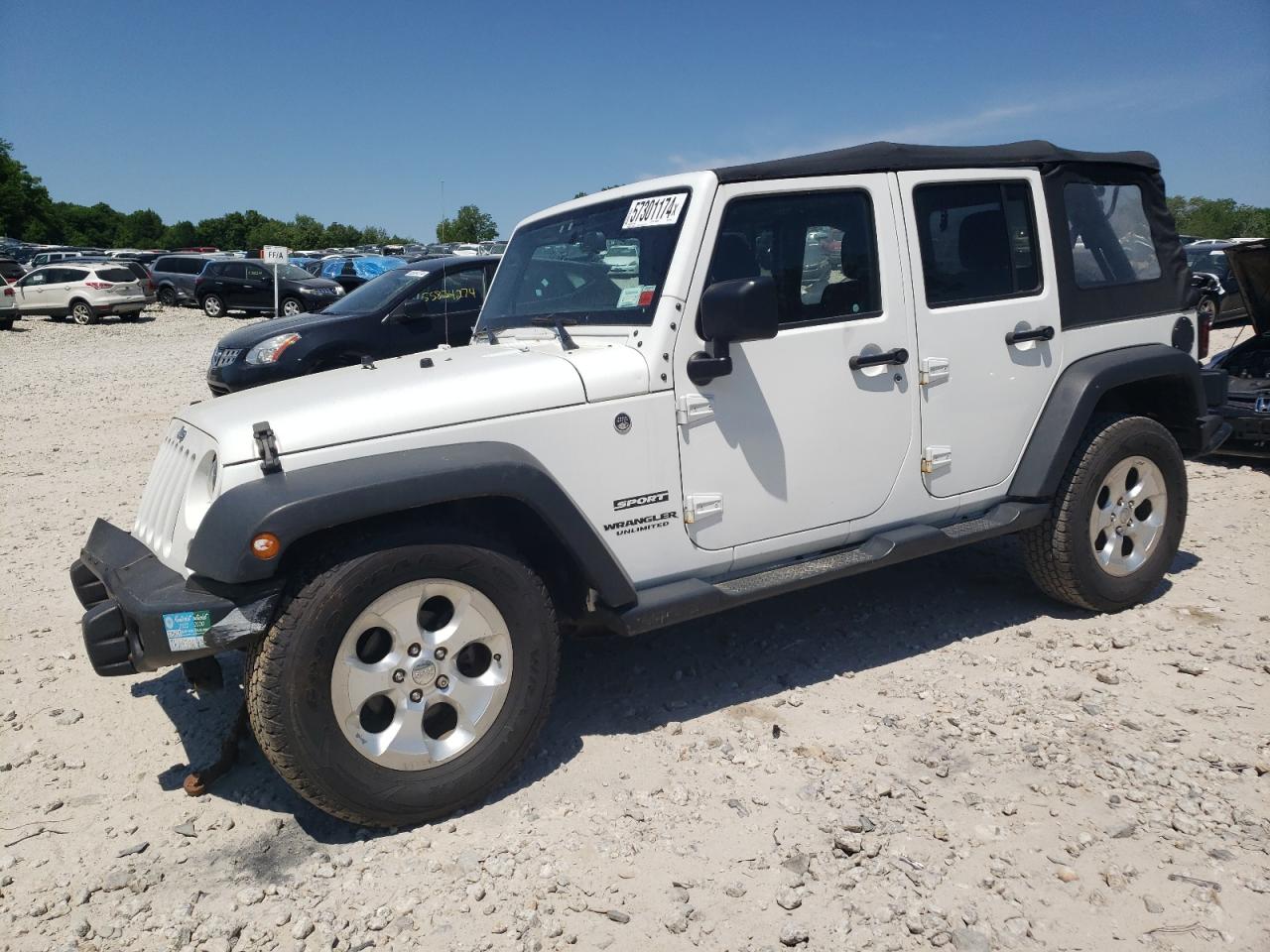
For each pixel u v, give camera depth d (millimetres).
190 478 2949
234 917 2551
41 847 2916
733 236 3367
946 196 3861
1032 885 2553
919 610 4504
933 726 3406
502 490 2871
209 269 26688
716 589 3322
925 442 3812
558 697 3779
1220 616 4293
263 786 3234
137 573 3008
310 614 2664
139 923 2559
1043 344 4098
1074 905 2469
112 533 3480
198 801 3156
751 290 3023
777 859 2711
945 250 3848
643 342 3262
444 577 2863
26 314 25672
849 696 3664
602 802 3023
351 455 2793
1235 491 6539
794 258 3500
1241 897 2467
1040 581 4289
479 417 2955
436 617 2990
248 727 3438
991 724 3398
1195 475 7070
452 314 9344
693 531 3344
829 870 2646
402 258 30641
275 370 8664
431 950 2412
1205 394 4539
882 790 2980
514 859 2746
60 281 25500
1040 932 2383
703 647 4191
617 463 3174
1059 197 4148
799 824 2859
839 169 3580
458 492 2805
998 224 4004
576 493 3113
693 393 3287
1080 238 4242
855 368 3598
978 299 3928
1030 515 4039
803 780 3094
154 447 9289
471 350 3752
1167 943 2332
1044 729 3348
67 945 2471
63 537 6254
